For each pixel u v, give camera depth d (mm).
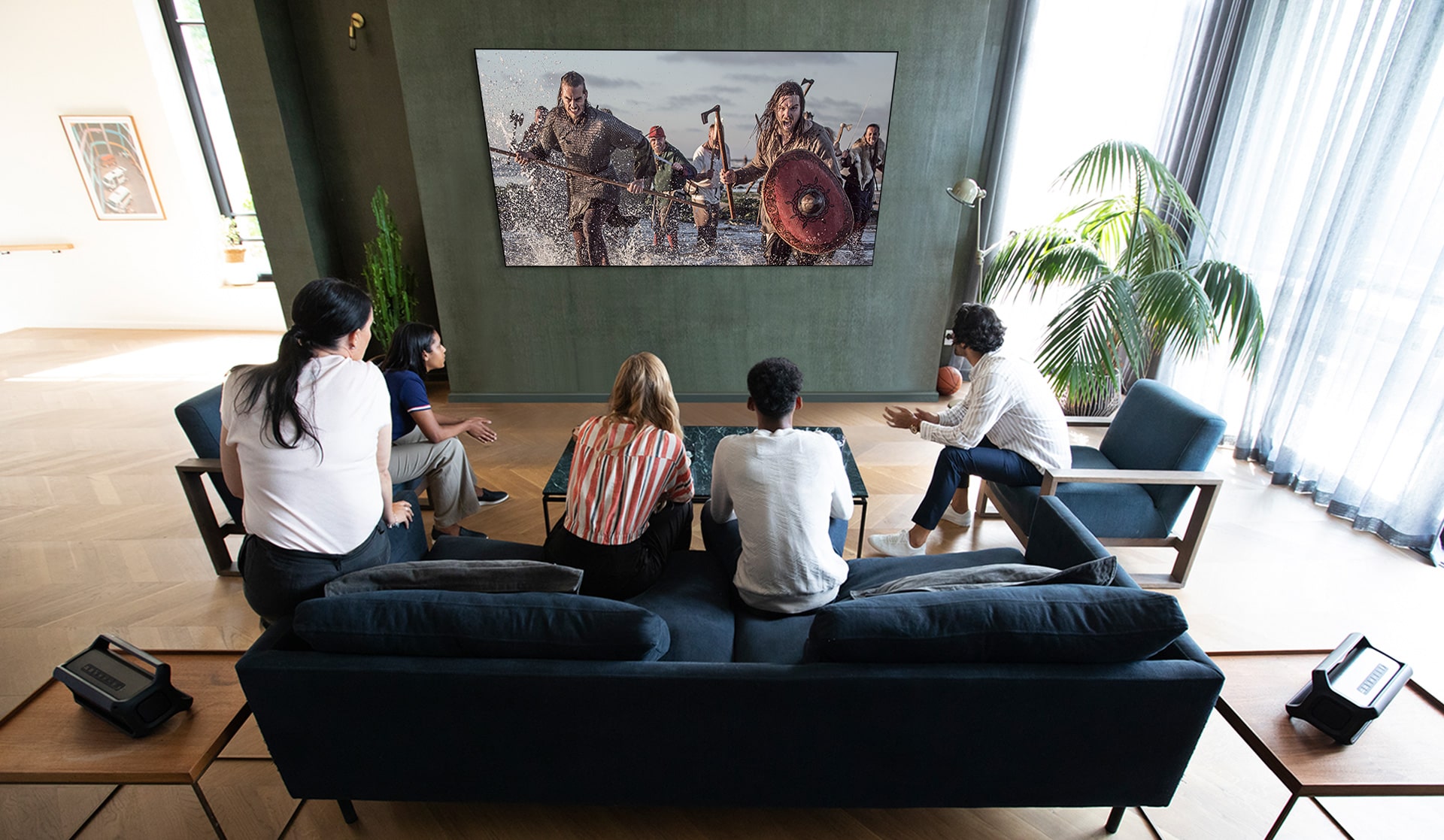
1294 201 3115
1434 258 2553
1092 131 3820
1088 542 1748
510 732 1386
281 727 1379
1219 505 3066
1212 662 1338
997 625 1297
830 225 3857
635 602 1826
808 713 1342
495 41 3414
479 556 2025
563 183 3729
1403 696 1541
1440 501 2604
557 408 4195
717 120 3598
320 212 4180
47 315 5824
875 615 1319
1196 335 2834
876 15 3402
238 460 1663
